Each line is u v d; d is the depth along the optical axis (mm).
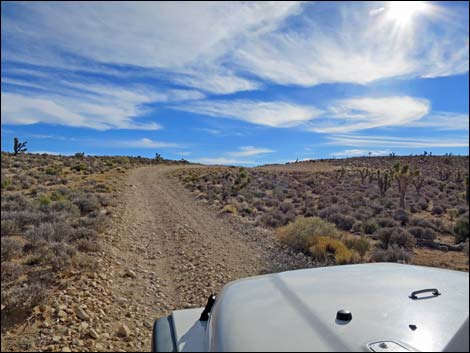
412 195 33500
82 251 8414
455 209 23859
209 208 20156
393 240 12820
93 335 4508
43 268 6887
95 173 40656
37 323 4730
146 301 6016
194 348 2059
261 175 53875
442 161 80188
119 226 12828
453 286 2551
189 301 6090
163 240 11305
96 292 5992
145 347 4430
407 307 2242
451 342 1711
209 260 8930
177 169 62406
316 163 97938
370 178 46938
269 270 8359
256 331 1807
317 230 11312
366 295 2373
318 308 2127
